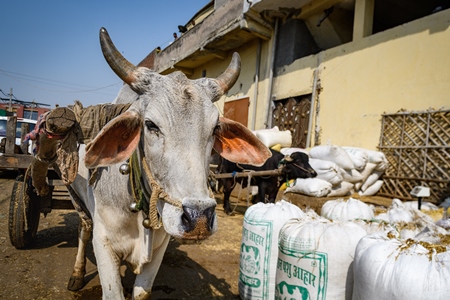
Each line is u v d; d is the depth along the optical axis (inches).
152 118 66.6
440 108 238.5
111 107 90.3
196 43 494.9
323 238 84.7
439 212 167.3
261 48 425.1
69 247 160.4
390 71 274.4
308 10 358.3
